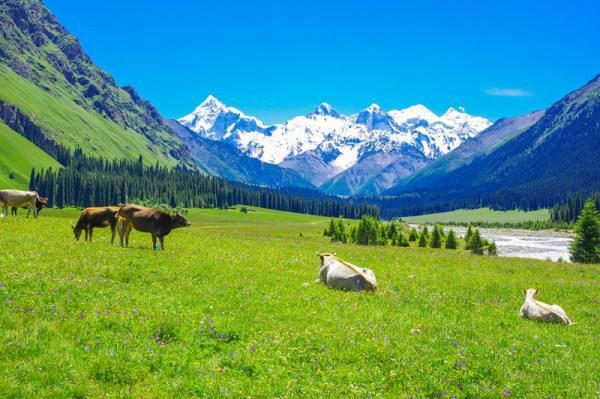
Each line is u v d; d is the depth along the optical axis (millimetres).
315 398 9828
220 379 10422
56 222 41281
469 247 112688
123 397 9414
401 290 22500
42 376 9820
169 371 10641
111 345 11695
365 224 113562
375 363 11781
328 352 12273
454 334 14805
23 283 16328
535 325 16984
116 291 16875
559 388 10781
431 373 11250
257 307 16547
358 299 19281
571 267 41344
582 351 13852
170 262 23969
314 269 27234
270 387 10203
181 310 15344
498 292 23734
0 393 8969
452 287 24312
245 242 39875
